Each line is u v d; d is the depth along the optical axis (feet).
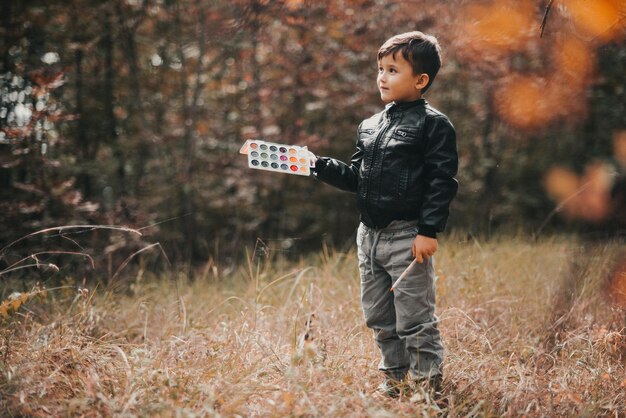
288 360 8.53
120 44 20.36
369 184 7.97
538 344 10.01
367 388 8.09
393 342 8.50
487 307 11.55
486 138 25.05
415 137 7.75
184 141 21.81
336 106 21.81
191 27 20.44
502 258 15.01
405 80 7.86
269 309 11.48
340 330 10.39
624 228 12.62
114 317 11.25
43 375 7.64
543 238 19.45
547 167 23.84
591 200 9.07
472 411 7.18
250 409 7.00
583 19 6.80
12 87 16.37
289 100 22.21
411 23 16.96
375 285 8.38
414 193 7.80
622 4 6.50
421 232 7.59
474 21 7.54
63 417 6.67
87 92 19.85
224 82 22.27
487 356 9.21
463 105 24.97
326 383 7.48
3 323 9.41
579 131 22.08
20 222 16.10
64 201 16.25
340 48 20.56
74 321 9.95
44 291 9.09
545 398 7.92
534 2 7.17
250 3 14.60
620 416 7.64
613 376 8.46
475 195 25.45
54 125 18.61
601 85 17.67
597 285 11.59
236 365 8.10
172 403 6.78
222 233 22.66
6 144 15.52
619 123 20.83
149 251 18.99
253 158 7.87
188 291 14.43
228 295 14.52
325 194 23.79
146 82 20.90
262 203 23.31
